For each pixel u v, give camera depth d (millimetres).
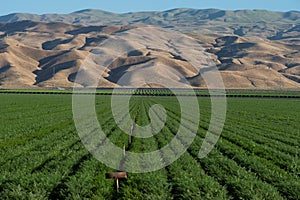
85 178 19875
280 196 18266
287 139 37750
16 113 62500
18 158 25312
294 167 24578
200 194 18469
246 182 19797
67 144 31062
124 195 18578
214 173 22594
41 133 38219
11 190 18672
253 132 43156
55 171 21828
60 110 69250
